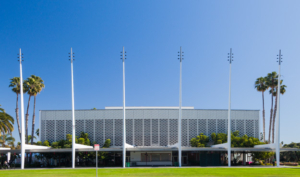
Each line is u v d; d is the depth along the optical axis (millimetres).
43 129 63906
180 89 47312
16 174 30547
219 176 27391
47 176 27828
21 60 44562
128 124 63500
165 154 56500
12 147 67938
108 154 56094
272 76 65250
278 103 45719
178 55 48406
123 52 47938
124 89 46750
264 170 35219
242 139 57656
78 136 62156
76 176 27656
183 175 28484
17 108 62594
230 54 47969
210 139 63562
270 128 66500
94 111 64062
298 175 28422
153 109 64000
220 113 65000
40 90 62875
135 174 29797
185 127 63719
